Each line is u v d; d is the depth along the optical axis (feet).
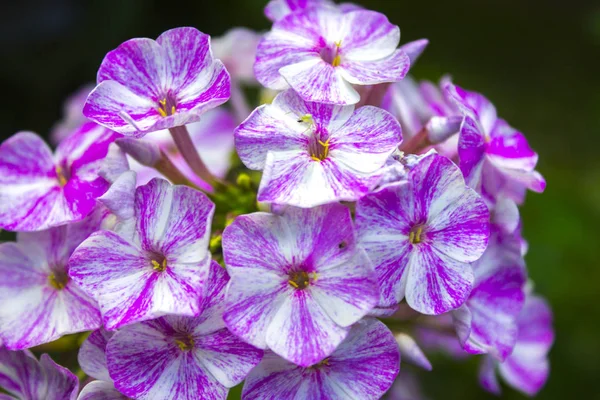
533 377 1.17
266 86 1.03
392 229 0.97
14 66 1.85
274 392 0.97
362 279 0.95
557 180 1.61
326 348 0.94
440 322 1.05
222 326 0.96
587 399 1.40
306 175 0.97
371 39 1.04
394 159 0.98
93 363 0.98
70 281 1.02
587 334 1.41
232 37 1.23
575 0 2.21
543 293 1.41
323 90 1.00
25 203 1.04
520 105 1.95
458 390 1.39
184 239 0.97
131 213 0.98
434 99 1.14
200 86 1.00
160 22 1.91
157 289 0.96
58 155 1.06
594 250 1.46
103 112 1.00
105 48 1.83
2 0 1.87
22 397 1.03
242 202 1.09
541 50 2.09
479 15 2.12
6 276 1.03
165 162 1.06
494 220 1.04
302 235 0.96
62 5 1.88
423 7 2.13
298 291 0.96
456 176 0.98
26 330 1.01
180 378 0.96
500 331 1.04
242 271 0.95
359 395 0.97
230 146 1.23
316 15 1.06
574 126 1.91
